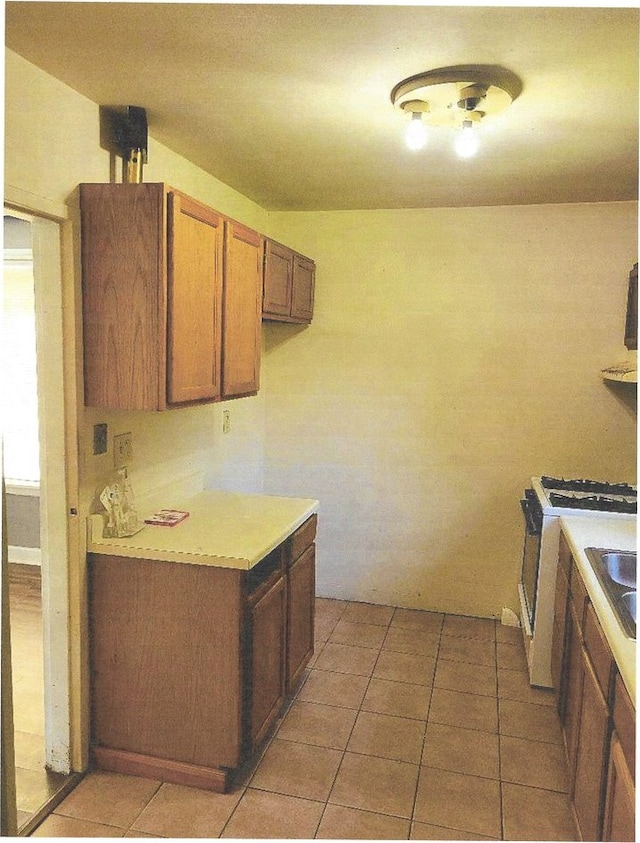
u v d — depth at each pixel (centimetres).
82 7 149
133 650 224
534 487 329
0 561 163
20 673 291
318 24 156
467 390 363
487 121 219
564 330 347
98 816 207
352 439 384
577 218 339
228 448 345
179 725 222
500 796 221
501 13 149
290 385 389
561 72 181
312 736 253
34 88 186
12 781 172
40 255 208
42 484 218
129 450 248
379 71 184
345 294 375
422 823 207
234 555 212
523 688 294
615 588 188
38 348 213
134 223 204
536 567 295
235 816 208
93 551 223
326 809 213
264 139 247
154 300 205
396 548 383
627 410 343
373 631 352
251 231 269
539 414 355
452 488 371
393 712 271
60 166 199
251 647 221
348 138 244
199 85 197
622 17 149
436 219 358
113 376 212
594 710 180
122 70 187
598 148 249
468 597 376
